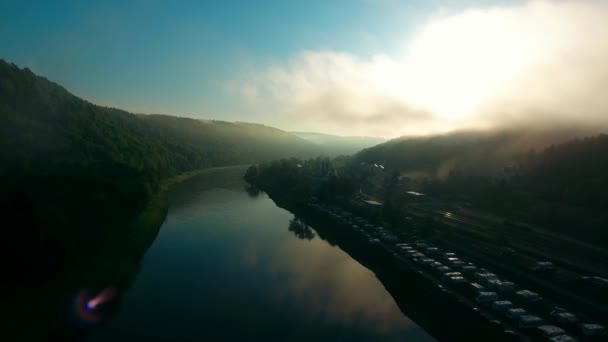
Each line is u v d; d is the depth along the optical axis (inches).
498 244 4761.3
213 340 2874.0
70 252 3646.7
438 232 5467.5
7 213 3518.7
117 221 4987.7
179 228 6358.3
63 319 3070.9
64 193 4571.9
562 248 4598.9
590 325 2694.4
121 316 3245.6
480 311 3149.6
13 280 3250.5
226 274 4281.5
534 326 2829.7
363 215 6732.3
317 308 3474.4
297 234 6215.6
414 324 3213.6
